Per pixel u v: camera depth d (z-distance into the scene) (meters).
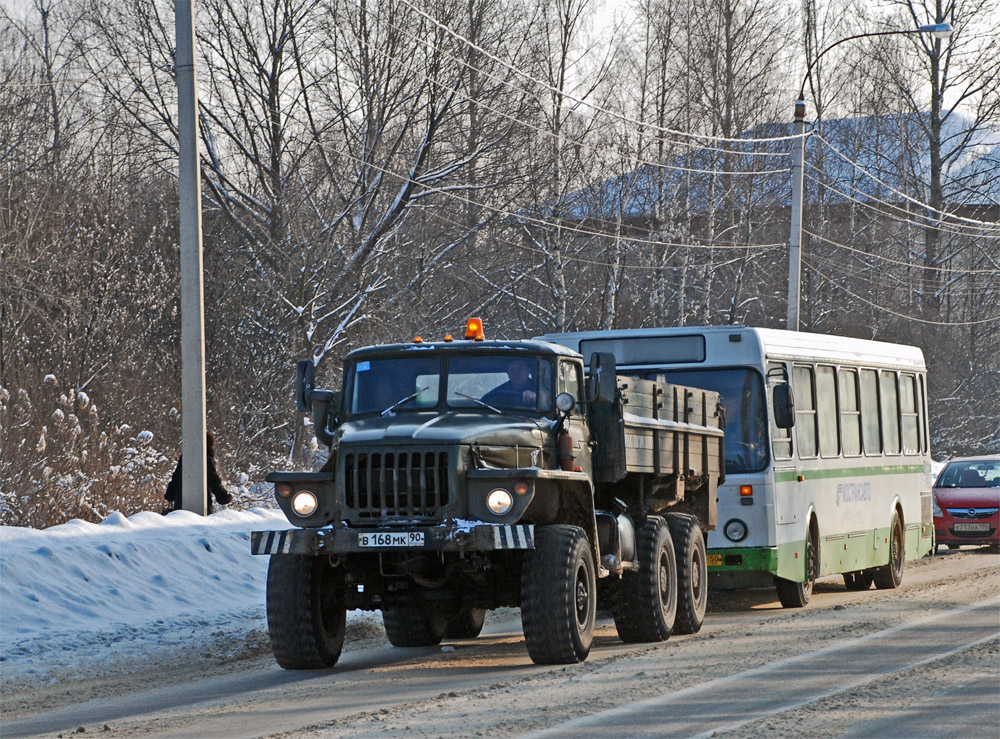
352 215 71.69
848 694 17.80
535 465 21.56
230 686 20.09
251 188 72.75
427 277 74.00
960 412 103.56
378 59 72.94
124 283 56.50
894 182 110.38
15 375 43.00
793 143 59.34
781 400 29.78
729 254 90.25
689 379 31.12
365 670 21.53
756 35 95.06
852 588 37.81
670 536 25.56
